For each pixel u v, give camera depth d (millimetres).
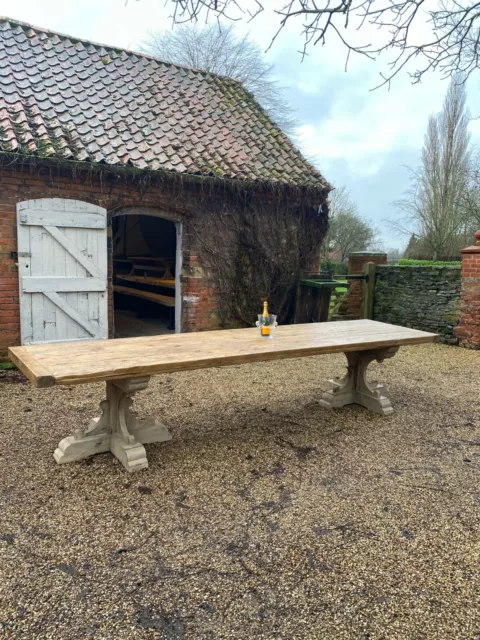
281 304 8461
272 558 2338
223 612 1976
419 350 7625
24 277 5926
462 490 3078
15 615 1930
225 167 7328
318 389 5379
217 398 4984
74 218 6172
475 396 5219
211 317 7762
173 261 10648
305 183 7977
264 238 8047
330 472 3309
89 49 8672
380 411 4555
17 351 3273
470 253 7539
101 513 2709
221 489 3023
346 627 1907
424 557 2365
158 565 2270
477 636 1867
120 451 3340
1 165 5578
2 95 6555
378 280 9297
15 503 2787
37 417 4262
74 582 2137
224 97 9547
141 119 7613
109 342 3719
